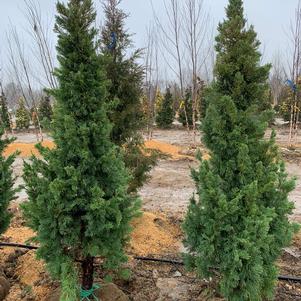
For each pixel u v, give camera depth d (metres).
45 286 4.93
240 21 4.44
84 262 4.43
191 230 4.42
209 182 4.10
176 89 35.91
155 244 6.48
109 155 4.12
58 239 4.12
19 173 12.88
